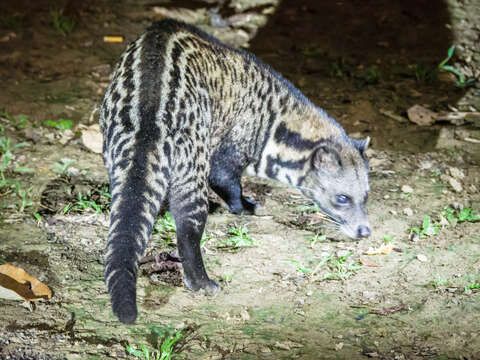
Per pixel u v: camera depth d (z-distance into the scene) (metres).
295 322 5.10
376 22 11.45
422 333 4.96
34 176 7.06
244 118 6.29
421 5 11.93
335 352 4.76
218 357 4.72
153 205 4.84
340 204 6.01
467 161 7.69
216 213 6.67
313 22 11.44
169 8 11.55
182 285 5.51
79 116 8.38
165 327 5.01
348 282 5.60
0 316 5.03
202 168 5.45
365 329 5.01
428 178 7.34
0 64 9.52
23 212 6.40
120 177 4.88
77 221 6.31
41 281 5.45
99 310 5.16
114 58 9.94
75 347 4.76
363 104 8.95
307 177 6.18
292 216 6.64
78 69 9.57
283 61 10.15
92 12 11.45
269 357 4.72
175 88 5.39
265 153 6.43
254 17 11.49
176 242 5.86
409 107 8.90
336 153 5.91
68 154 7.52
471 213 6.62
